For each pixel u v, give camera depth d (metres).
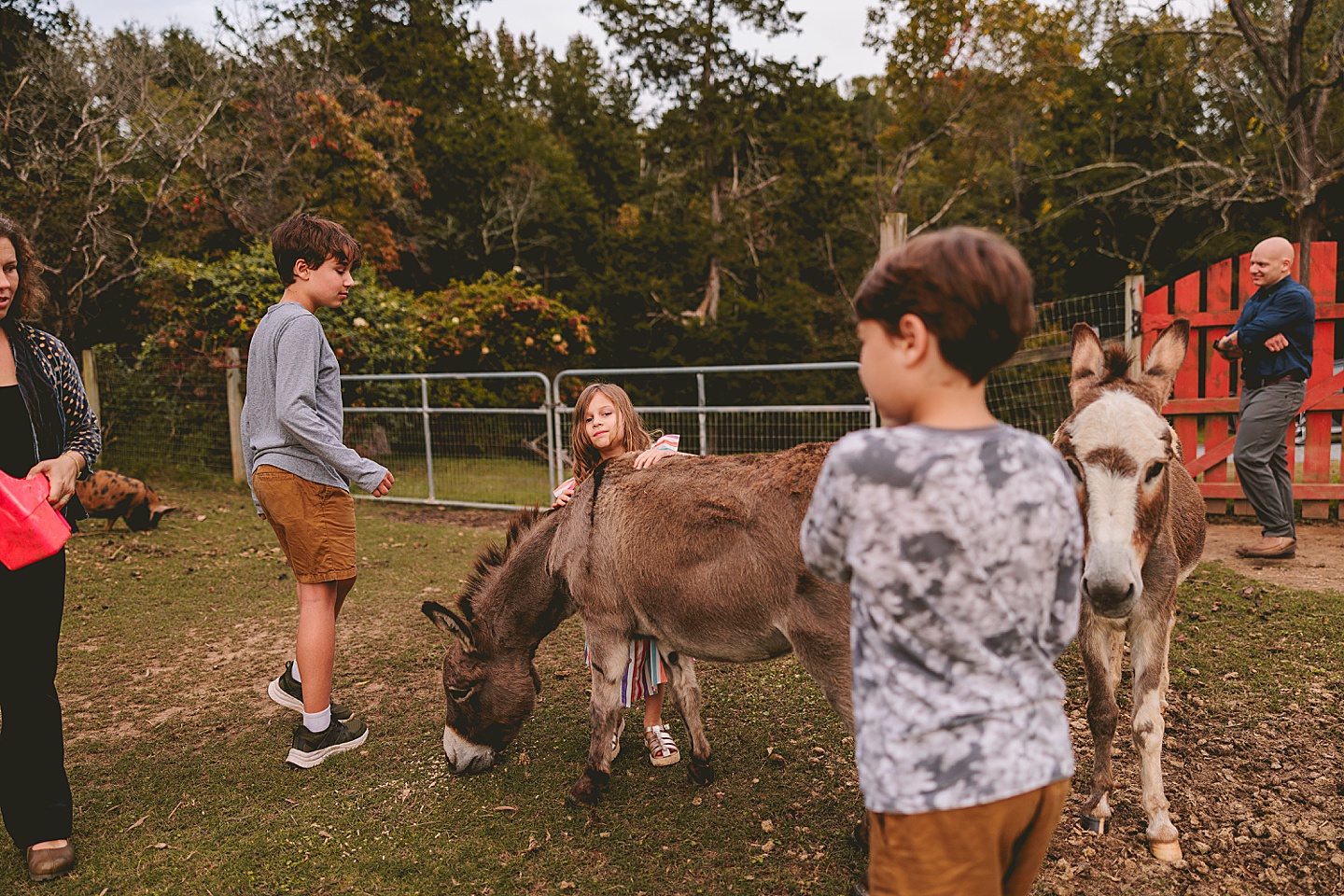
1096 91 21.50
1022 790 1.24
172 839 2.75
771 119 21.91
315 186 16.02
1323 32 14.48
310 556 3.13
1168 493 2.49
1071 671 4.00
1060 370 8.92
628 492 2.63
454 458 9.59
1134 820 2.68
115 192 11.70
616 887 2.43
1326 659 3.87
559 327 14.27
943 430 1.27
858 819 2.77
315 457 3.10
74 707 3.89
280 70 15.24
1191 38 13.41
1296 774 2.92
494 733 3.07
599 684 2.79
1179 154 19.02
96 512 7.11
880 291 1.28
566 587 2.93
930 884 1.26
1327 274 6.57
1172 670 3.83
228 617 5.14
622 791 2.98
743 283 22.00
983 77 24.33
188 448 10.24
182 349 10.47
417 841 2.69
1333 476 7.96
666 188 25.78
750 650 2.48
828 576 1.39
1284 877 2.37
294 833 2.75
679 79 21.81
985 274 1.21
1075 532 1.33
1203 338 7.00
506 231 23.55
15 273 2.38
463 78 23.66
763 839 2.66
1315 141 12.56
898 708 1.26
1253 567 5.45
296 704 3.48
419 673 4.21
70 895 2.46
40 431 2.53
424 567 6.23
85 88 11.68
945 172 28.83
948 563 1.23
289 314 3.07
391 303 11.48
